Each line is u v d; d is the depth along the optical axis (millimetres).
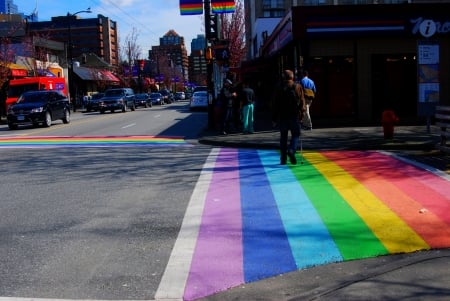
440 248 5727
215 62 23375
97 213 7742
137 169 11641
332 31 19375
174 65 145500
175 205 8102
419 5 19188
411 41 19859
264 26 59531
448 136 12023
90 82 76125
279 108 11242
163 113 38906
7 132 24219
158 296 4742
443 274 4977
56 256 5875
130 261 5664
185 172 11039
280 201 8102
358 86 20109
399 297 4492
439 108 12453
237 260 5598
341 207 7594
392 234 6238
